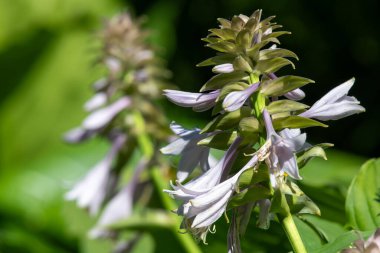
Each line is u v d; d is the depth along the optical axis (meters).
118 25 1.27
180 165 0.75
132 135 1.22
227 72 0.72
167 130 1.23
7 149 2.62
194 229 0.71
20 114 2.65
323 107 0.71
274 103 0.71
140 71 1.25
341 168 1.46
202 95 0.72
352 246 0.68
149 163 1.18
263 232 0.86
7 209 2.05
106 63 1.25
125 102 1.23
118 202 1.19
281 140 0.68
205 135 0.75
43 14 2.71
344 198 0.89
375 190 0.83
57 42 2.70
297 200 0.70
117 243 1.18
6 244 1.95
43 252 1.95
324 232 0.84
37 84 2.67
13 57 2.67
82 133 1.25
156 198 1.19
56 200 2.02
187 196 0.69
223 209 0.69
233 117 0.71
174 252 1.10
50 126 2.64
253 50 0.72
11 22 2.69
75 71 2.68
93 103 1.25
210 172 0.71
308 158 0.70
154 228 1.09
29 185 2.06
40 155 2.63
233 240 0.71
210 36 0.74
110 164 1.24
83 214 1.34
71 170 2.04
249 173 0.69
